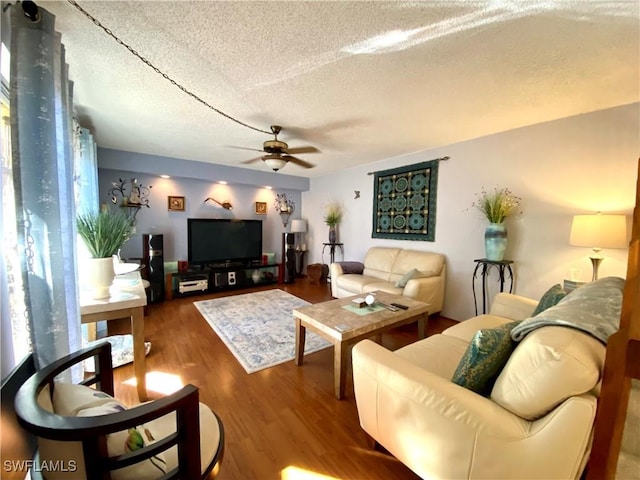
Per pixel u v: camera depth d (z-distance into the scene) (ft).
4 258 3.48
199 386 6.51
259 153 13.03
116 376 6.86
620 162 7.43
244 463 4.45
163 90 6.62
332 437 5.01
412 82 6.19
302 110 7.77
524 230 9.25
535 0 3.81
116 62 5.45
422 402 3.54
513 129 9.37
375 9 4.02
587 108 7.63
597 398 2.79
